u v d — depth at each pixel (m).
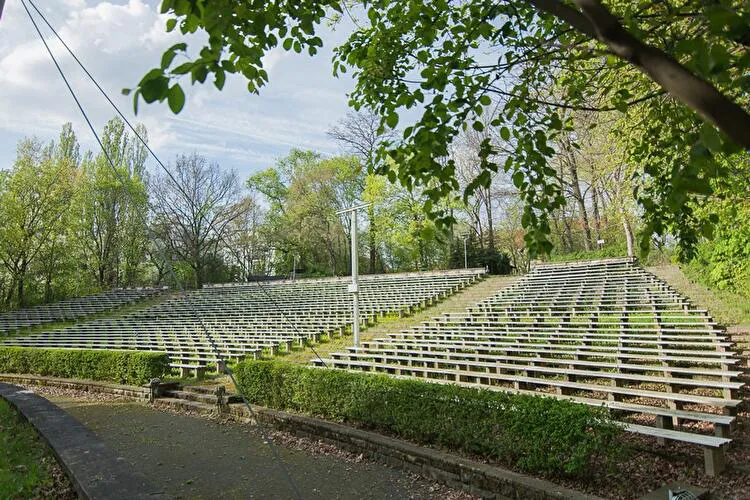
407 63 5.52
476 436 6.25
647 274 22.08
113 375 14.66
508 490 5.50
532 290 22.27
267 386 10.22
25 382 16.81
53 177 38.94
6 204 36.62
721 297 17.50
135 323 27.05
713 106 1.39
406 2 5.20
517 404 5.94
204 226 46.59
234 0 3.79
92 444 6.50
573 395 9.17
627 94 4.31
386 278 32.00
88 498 4.72
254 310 26.61
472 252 38.84
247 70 4.20
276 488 6.39
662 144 4.29
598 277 22.62
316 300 27.42
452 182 4.11
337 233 44.59
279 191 53.31
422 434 7.06
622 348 10.46
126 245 45.44
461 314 20.02
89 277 43.75
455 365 12.50
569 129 4.28
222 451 8.20
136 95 2.13
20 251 37.50
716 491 5.09
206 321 24.83
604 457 5.75
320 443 8.31
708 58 1.81
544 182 4.15
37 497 5.27
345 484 6.39
